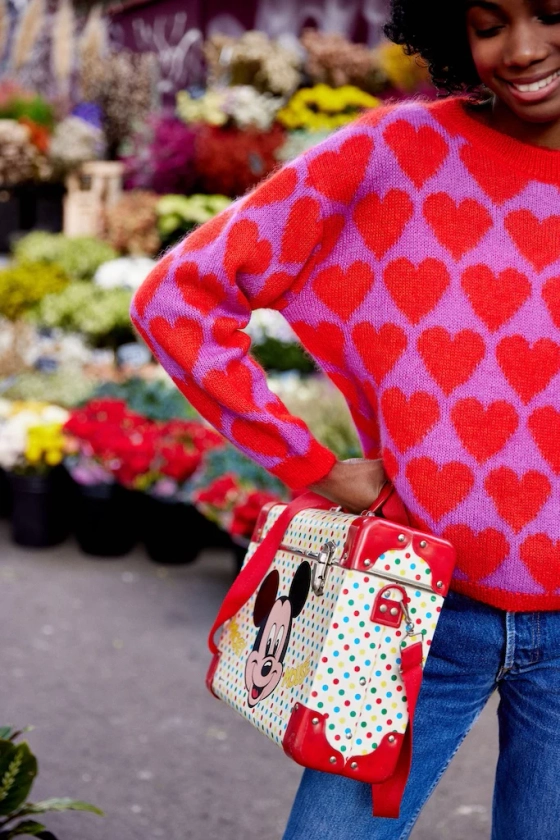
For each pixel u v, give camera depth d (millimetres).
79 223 7645
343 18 7770
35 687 3520
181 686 3598
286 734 1354
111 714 3344
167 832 2670
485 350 1387
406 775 1380
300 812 1481
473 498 1395
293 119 6770
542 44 1334
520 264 1396
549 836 1505
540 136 1422
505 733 1552
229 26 8766
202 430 5000
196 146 6578
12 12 11914
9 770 2004
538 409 1386
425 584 1360
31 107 7895
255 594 1579
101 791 2857
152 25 9562
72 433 5035
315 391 5227
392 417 1422
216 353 1437
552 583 1421
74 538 5449
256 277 1443
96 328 6316
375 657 1352
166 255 1493
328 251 1461
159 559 5027
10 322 6621
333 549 1397
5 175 7590
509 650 1467
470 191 1413
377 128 1437
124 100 8414
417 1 1540
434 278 1403
